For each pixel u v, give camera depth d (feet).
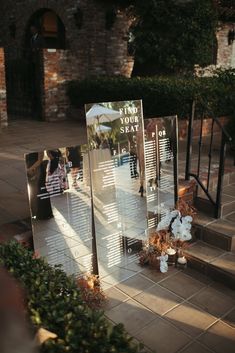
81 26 32.65
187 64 29.32
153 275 11.98
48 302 6.40
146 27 29.27
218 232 12.69
